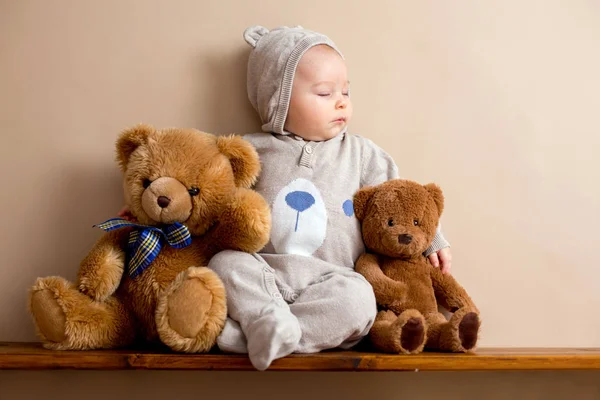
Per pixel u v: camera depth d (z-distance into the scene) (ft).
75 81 4.60
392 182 4.35
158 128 4.66
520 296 4.96
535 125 5.14
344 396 4.57
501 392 4.82
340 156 4.49
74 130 4.57
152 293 3.79
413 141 4.97
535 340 4.94
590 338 5.02
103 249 3.84
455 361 3.57
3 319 4.35
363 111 4.92
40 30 4.60
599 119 5.24
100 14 4.67
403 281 4.23
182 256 3.91
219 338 3.45
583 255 5.09
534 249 5.03
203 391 4.41
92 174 4.56
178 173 3.90
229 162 4.12
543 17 5.24
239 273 3.67
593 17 5.31
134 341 3.89
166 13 4.74
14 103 4.52
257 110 4.64
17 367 3.36
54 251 4.45
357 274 4.01
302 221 4.17
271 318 3.21
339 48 4.94
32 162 4.50
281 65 4.35
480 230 4.97
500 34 5.17
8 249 4.41
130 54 4.68
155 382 4.38
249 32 4.66
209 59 4.77
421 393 4.69
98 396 4.33
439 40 5.08
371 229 4.25
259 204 3.82
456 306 4.35
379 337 3.73
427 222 4.24
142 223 4.00
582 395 4.93
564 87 5.21
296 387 4.51
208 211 3.94
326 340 3.56
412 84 5.01
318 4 4.95
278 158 4.37
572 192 5.14
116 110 4.63
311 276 4.02
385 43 5.01
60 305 3.61
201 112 4.72
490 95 5.10
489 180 5.03
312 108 4.33
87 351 3.60
